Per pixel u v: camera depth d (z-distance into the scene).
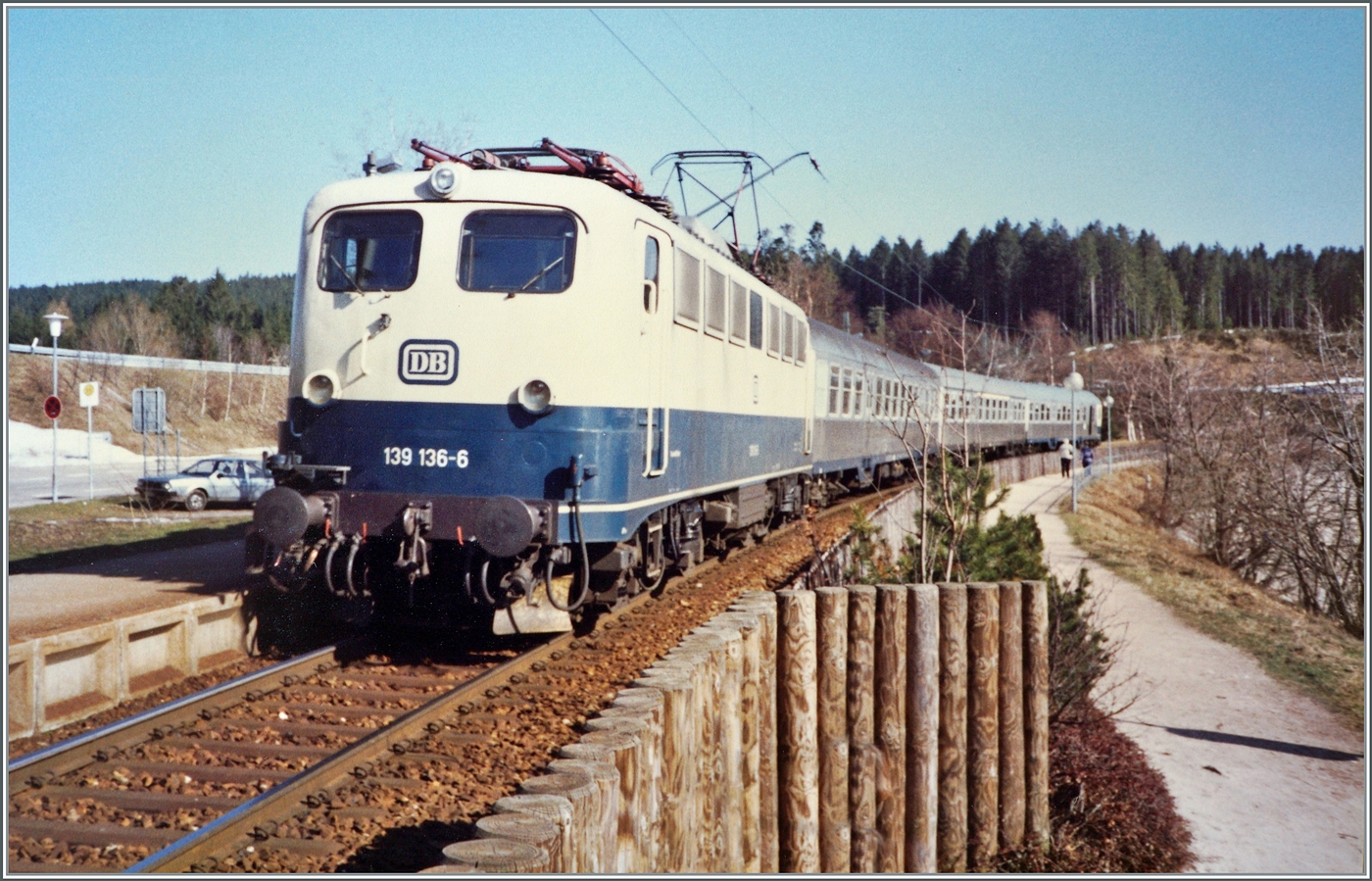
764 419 14.19
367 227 8.95
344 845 5.35
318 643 10.01
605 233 8.71
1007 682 6.32
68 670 7.45
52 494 25.34
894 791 5.99
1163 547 25.00
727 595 12.12
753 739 5.57
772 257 69.88
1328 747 8.18
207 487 23.38
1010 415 38.44
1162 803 6.93
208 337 75.75
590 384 8.58
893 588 5.99
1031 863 6.14
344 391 8.82
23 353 49.66
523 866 3.39
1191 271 148.00
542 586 9.41
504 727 7.25
